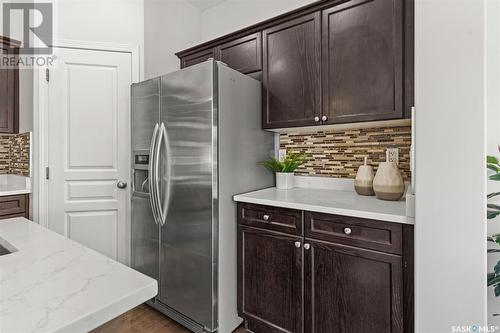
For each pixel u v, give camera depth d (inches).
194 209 68.8
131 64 99.0
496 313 56.2
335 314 56.2
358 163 78.1
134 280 26.6
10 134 101.4
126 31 99.5
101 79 95.8
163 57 105.9
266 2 97.1
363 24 63.0
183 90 70.7
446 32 40.8
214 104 65.5
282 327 63.7
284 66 75.3
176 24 109.1
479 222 39.0
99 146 95.3
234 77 71.6
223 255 68.7
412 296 47.9
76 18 93.6
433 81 42.0
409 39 57.3
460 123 40.1
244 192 76.0
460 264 40.3
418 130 43.5
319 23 69.2
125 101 97.9
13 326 19.0
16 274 27.5
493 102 57.1
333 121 67.4
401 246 48.9
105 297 23.3
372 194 70.7
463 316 40.3
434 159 42.1
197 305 69.1
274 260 65.1
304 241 60.4
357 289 53.7
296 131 87.6
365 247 52.7
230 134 70.5
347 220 54.8
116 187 96.7
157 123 77.4
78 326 20.2
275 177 89.1
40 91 89.9
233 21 107.0
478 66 38.6
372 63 61.9
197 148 67.9
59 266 29.6
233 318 71.7
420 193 43.5
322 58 68.8
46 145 90.3
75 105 93.1
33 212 89.7
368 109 62.5
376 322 51.6
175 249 73.4
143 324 75.0
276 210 64.8
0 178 105.0
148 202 81.2
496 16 56.7
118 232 96.6
